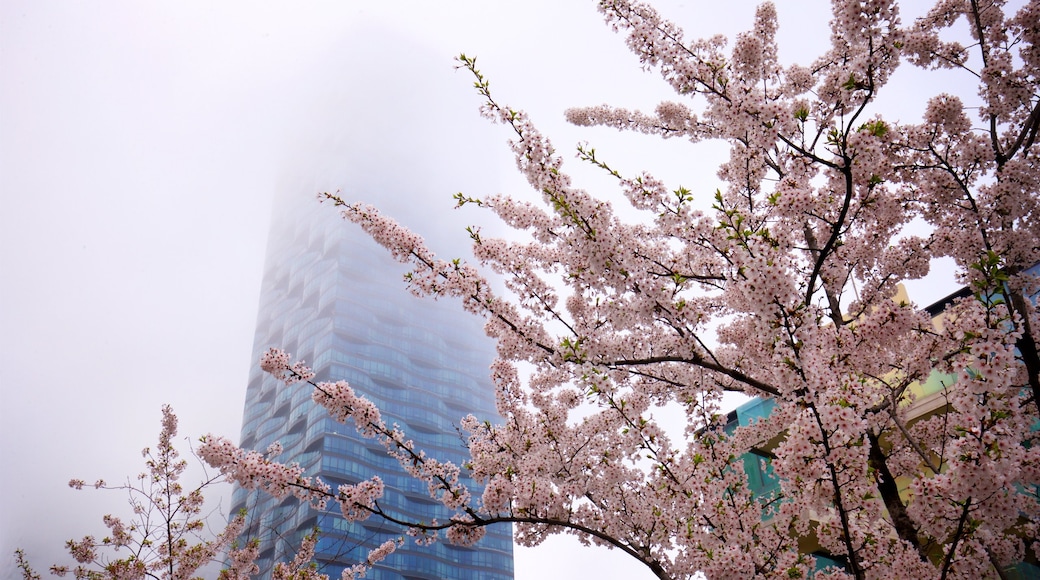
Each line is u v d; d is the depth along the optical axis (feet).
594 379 22.00
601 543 27.61
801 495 20.83
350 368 332.19
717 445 23.45
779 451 19.16
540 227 24.17
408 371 358.43
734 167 26.21
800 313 18.79
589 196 20.83
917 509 20.57
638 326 23.11
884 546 22.80
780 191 23.31
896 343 24.77
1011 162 26.53
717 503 21.49
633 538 25.91
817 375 18.29
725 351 27.30
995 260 17.26
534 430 28.37
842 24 22.65
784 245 21.84
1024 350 23.04
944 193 27.81
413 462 25.91
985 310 17.25
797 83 29.73
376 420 25.73
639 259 22.39
